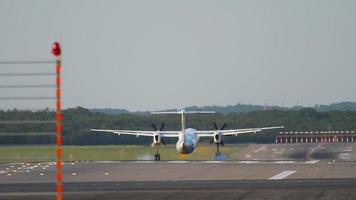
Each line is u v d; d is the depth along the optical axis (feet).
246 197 377.50
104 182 504.84
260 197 376.27
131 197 385.09
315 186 438.40
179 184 472.85
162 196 388.37
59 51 226.99
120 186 464.65
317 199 362.74
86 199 378.73
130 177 550.36
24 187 470.39
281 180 493.36
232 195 387.96
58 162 229.86
